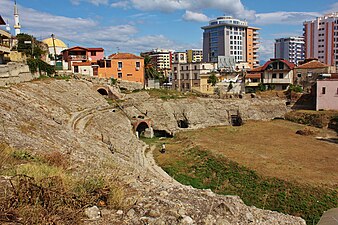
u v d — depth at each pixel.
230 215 12.30
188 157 44.69
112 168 19.62
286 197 30.16
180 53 197.38
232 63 130.25
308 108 77.81
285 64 93.38
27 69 52.28
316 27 166.38
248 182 34.09
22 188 9.76
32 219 8.45
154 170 39.34
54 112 39.72
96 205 10.75
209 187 34.44
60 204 9.66
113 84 79.56
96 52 99.19
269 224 12.94
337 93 71.44
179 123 71.25
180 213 11.19
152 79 99.88
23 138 20.84
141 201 11.85
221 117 75.12
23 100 36.53
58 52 114.12
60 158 17.73
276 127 65.50
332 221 22.83
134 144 48.28
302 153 44.44
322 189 30.95
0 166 13.27
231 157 41.81
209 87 103.19
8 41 62.06
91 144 31.23
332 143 50.94
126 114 61.59
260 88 94.88
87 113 47.75
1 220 8.10
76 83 64.50
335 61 161.88
